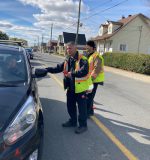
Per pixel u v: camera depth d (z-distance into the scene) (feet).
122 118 11.54
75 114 9.61
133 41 79.97
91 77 10.34
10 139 5.05
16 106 5.55
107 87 21.27
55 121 10.25
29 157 5.21
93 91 10.66
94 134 9.20
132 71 41.93
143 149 8.23
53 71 9.28
